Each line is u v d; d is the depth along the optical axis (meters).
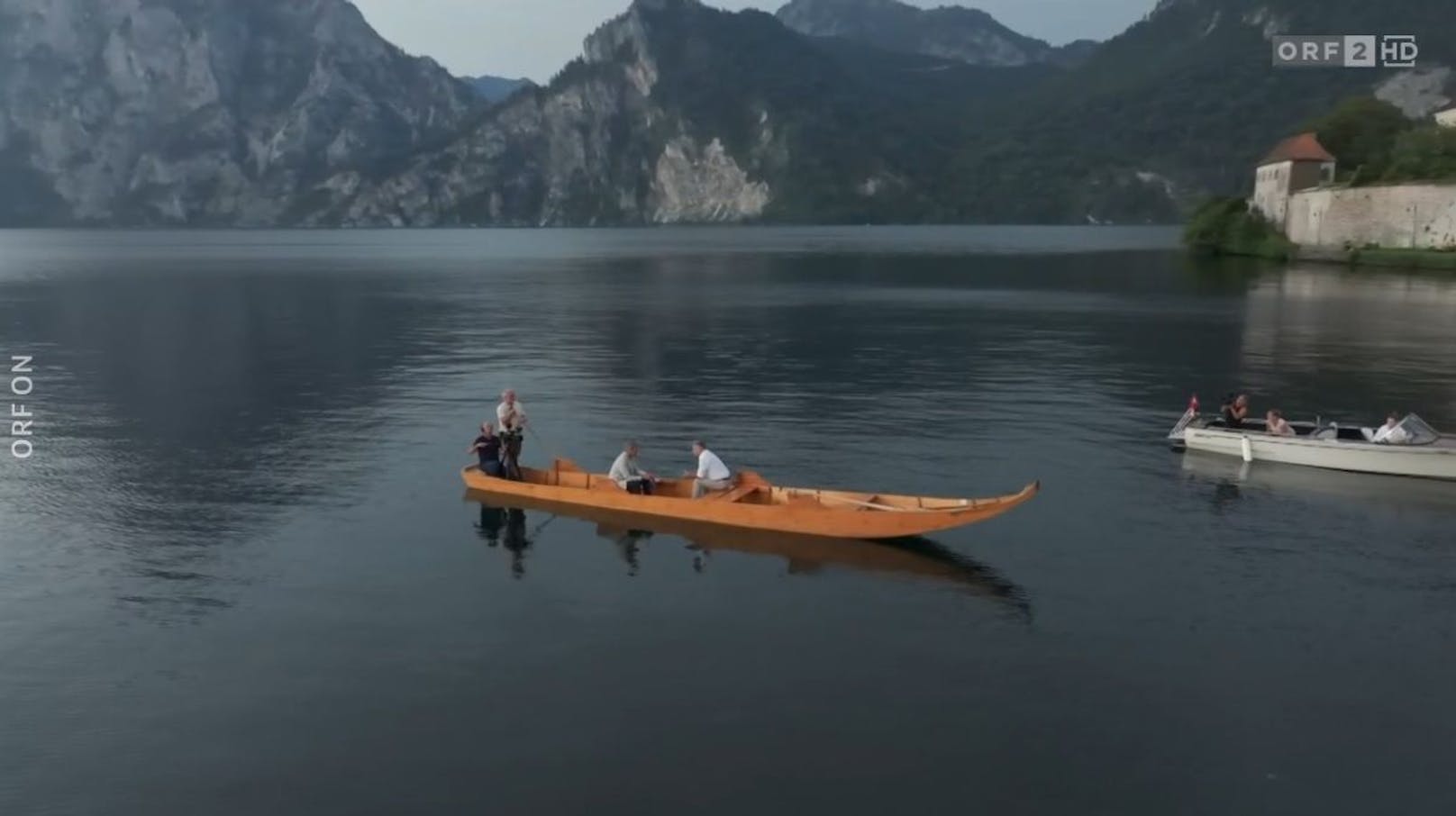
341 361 51.06
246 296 87.88
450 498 27.86
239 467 31.09
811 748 15.73
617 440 34.47
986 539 24.47
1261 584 21.80
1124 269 117.12
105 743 16.02
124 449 33.31
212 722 16.55
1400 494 27.72
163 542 24.53
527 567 22.88
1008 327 63.31
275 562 23.22
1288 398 40.56
